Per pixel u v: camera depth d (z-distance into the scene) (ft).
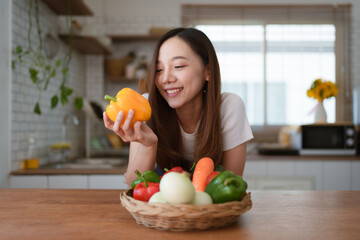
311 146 10.78
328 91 11.34
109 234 2.40
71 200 3.54
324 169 10.30
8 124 7.43
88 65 13.70
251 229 2.53
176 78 3.69
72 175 7.58
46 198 3.63
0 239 2.31
